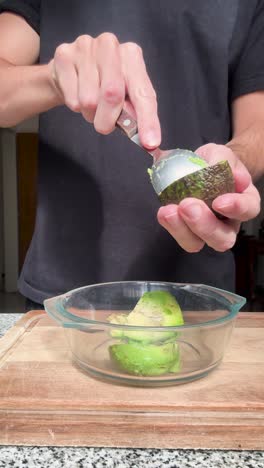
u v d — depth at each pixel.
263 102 0.73
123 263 0.72
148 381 0.42
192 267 0.73
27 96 0.57
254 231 3.15
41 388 0.42
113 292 0.57
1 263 3.50
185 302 0.56
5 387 0.42
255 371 0.46
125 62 0.42
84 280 0.72
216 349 0.46
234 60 0.74
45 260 0.73
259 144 0.64
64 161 0.72
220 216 0.39
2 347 0.51
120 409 0.38
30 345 0.52
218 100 0.73
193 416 0.37
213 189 0.38
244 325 0.59
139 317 0.49
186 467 0.34
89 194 0.72
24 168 3.37
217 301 0.53
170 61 0.71
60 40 0.72
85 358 0.46
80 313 0.54
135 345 0.42
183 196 0.39
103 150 0.71
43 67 0.57
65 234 0.73
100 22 0.71
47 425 0.37
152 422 0.37
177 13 0.69
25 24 0.73
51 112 0.72
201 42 0.70
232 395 0.41
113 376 0.43
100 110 0.41
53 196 0.73
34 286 0.73
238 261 2.88
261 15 0.72
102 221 0.72
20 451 0.36
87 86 0.41
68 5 0.72
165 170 0.43
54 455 0.35
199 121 0.73
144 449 0.36
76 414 0.37
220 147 0.46
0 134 3.31
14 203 3.35
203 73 0.72
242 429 0.37
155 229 0.71
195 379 0.44
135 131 0.41
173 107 0.71
